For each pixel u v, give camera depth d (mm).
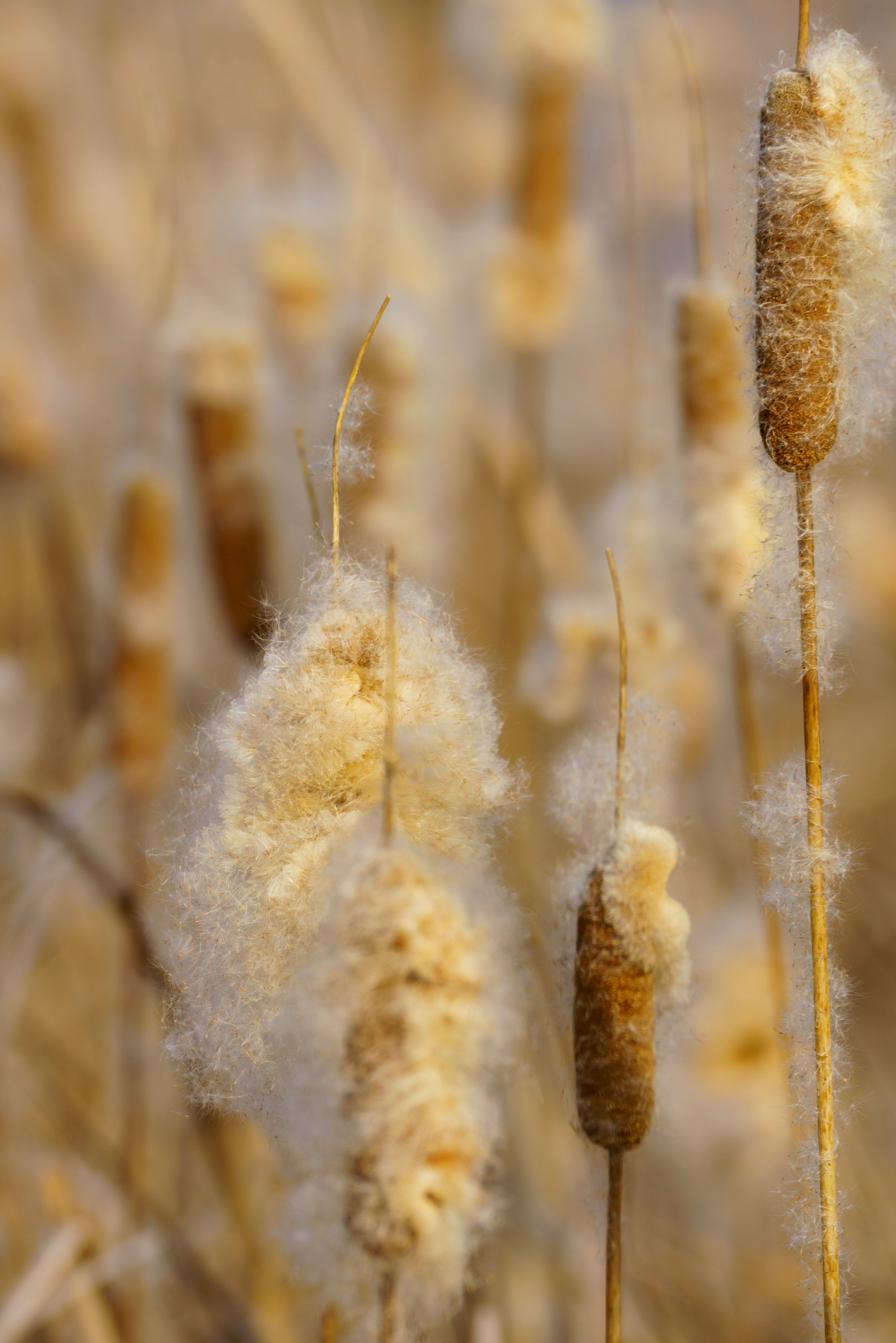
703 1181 2561
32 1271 2057
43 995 2791
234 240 2943
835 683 2941
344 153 3127
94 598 2863
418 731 1676
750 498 1959
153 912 1974
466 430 2945
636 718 1746
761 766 1990
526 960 1717
